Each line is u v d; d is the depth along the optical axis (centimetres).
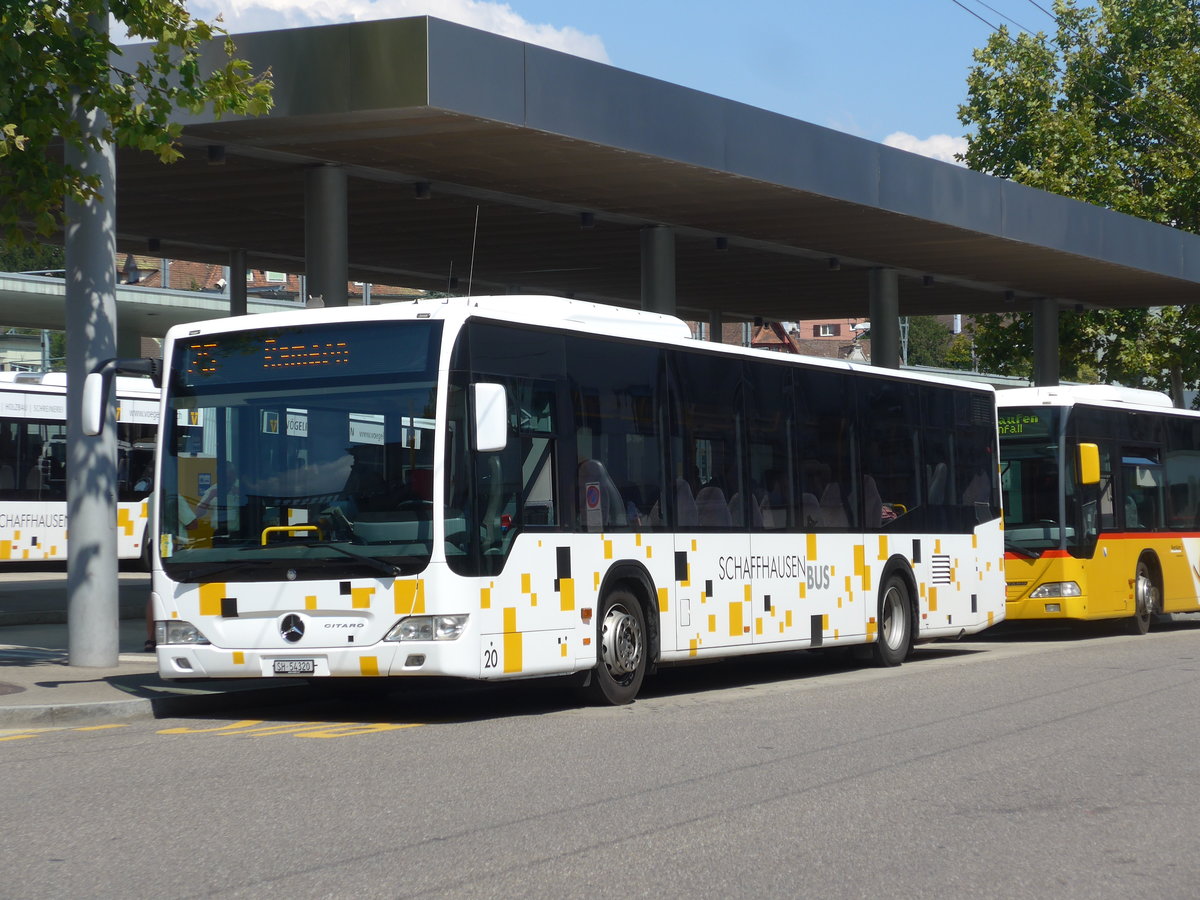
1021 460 2255
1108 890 680
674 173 2122
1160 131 4766
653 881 684
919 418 1903
